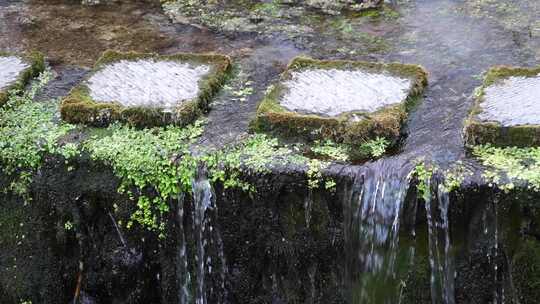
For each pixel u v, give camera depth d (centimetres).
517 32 383
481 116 314
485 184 296
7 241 336
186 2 426
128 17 415
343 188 306
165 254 325
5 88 349
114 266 330
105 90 341
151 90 341
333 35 392
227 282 324
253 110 338
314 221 312
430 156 308
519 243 300
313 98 332
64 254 333
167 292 330
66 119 333
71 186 324
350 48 381
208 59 362
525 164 300
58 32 405
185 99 335
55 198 326
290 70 349
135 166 317
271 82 357
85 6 426
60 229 330
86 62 379
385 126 316
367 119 317
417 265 307
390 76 344
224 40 392
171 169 315
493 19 395
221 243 319
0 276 339
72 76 368
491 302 307
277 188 309
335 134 316
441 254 304
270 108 325
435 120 327
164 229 321
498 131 307
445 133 320
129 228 324
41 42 396
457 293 307
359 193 305
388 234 305
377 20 402
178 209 318
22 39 400
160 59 361
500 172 298
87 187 322
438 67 363
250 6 419
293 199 310
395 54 375
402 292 311
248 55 379
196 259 323
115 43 394
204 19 410
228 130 326
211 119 333
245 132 325
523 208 295
